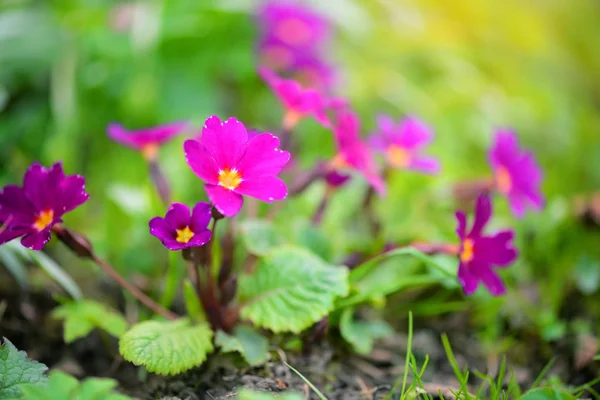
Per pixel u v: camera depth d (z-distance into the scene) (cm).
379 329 39
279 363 38
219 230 40
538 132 58
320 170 40
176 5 54
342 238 43
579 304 43
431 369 40
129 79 52
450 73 60
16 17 50
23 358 35
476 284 37
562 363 41
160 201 42
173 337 36
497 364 40
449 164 49
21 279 39
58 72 49
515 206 41
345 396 37
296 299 37
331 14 54
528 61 69
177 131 41
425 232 44
